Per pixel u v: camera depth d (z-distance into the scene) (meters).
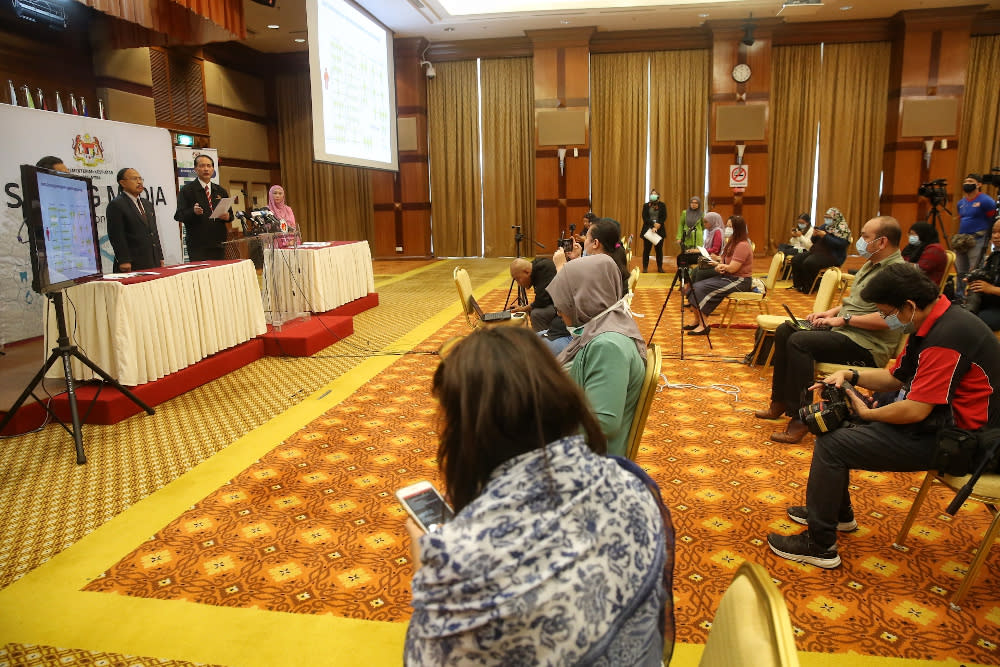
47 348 4.01
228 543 2.54
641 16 11.62
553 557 0.74
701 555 2.43
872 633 1.98
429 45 13.02
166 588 2.24
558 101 12.69
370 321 6.86
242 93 12.74
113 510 2.80
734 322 6.55
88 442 3.55
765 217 12.73
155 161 7.51
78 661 1.89
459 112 13.34
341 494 2.95
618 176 13.06
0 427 3.52
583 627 0.73
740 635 0.89
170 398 4.27
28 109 5.90
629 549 0.79
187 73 10.88
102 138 6.77
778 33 12.30
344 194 14.02
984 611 2.08
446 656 0.72
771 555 2.43
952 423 2.17
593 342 1.91
